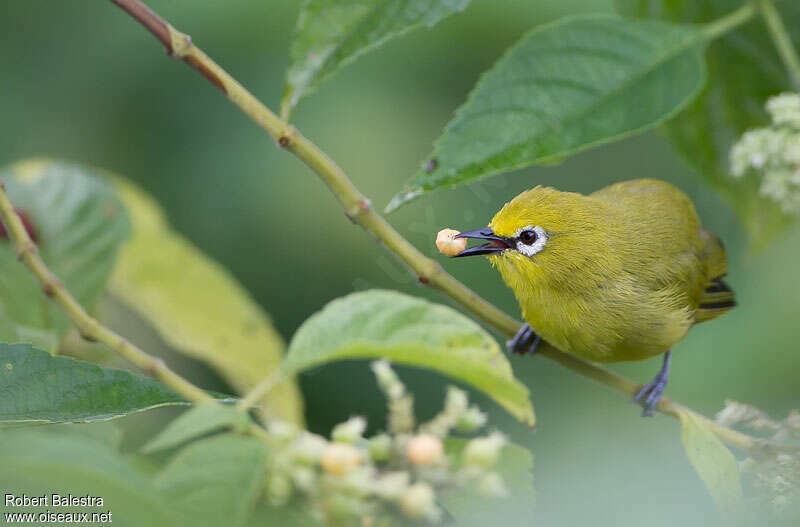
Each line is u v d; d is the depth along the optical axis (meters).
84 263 6.71
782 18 6.89
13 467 2.55
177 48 4.99
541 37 5.36
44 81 11.47
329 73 5.07
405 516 3.29
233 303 7.89
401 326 3.92
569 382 9.23
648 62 5.41
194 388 4.53
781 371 9.67
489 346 4.01
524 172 11.76
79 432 4.25
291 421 6.95
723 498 4.52
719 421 5.18
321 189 11.63
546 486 4.07
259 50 11.59
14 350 3.87
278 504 3.09
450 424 3.94
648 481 4.17
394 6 5.02
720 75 7.20
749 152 6.62
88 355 6.66
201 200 11.51
